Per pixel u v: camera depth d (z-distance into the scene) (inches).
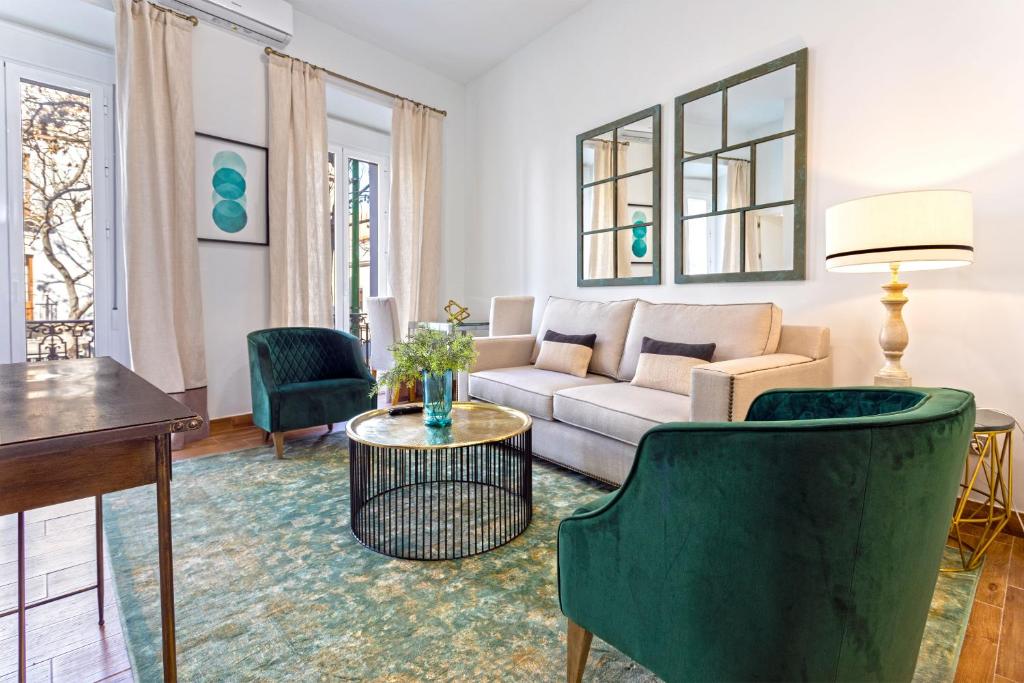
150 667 49.1
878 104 92.1
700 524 33.4
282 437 114.9
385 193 196.4
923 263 79.0
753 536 31.4
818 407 52.0
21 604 42.1
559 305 139.3
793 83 103.0
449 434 77.7
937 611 59.2
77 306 124.7
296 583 63.9
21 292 117.0
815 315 102.0
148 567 67.6
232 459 113.3
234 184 138.9
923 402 37.3
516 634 54.1
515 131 176.2
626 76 138.1
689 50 122.7
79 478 31.7
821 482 29.7
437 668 49.0
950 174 84.0
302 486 97.0
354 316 190.1
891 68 90.3
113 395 40.5
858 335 96.0
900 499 30.9
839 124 97.4
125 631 54.7
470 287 201.2
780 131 105.4
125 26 115.7
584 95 150.5
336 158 181.6
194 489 95.2
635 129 135.9
